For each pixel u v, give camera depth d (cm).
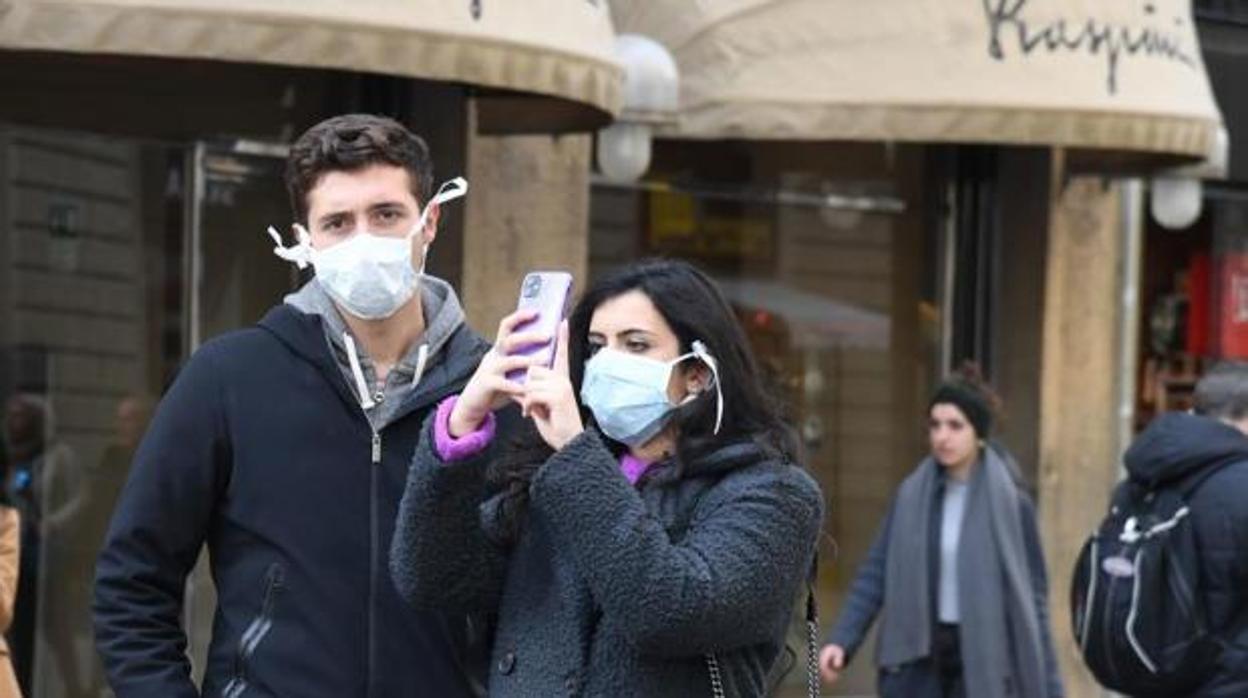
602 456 705
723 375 742
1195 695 1291
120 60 1614
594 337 756
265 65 1561
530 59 1385
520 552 746
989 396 1569
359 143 790
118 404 1659
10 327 1608
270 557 794
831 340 2134
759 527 714
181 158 1652
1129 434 2291
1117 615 1294
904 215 2161
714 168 2044
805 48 1739
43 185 1605
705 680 718
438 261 1623
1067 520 2223
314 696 784
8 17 1230
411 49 1318
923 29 1764
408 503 752
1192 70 1936
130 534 797
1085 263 2223
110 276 1641
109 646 793
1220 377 1349
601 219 1977
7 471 1616
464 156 1619
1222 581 1270
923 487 1572
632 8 1750
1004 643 1531
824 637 2134
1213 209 2452
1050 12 1808
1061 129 1802
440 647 799
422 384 808
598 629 720
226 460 800
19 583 1622
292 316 813
